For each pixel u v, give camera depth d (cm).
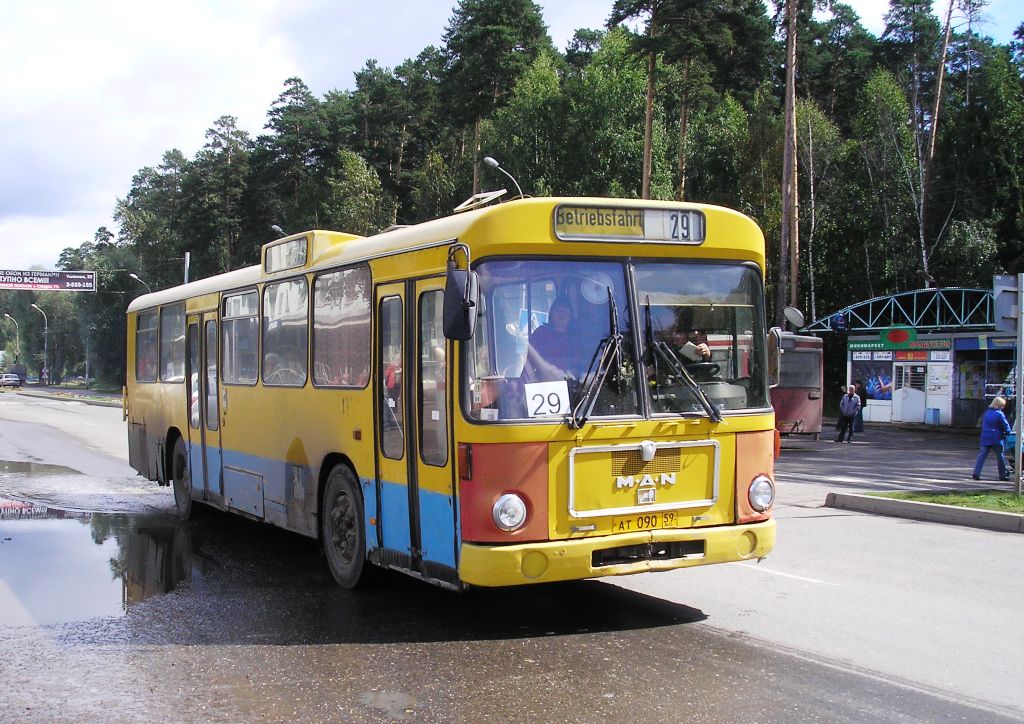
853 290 4806
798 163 4859
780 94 5881
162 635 667
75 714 505
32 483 1598
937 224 4562
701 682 550
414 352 693
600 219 652
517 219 629
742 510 677
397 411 715
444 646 630
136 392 1464
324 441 841
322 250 871
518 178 5056
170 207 9112
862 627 681
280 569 906
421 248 689
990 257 4147
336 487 826
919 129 5112
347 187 6519
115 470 1812
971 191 4444
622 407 642
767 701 517
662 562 644
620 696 525
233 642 647
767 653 611
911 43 5644
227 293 1091
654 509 645
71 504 1362
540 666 583
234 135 8100
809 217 4750
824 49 6328
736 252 695
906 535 1111
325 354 844
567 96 5047
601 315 649
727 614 716
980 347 3167
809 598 773
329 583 839
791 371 2598
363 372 770
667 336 666
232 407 1067
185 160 9200
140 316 1455
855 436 3050
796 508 1357
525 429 612
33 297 12338
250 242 7756
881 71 5125
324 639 652
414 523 691
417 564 688
